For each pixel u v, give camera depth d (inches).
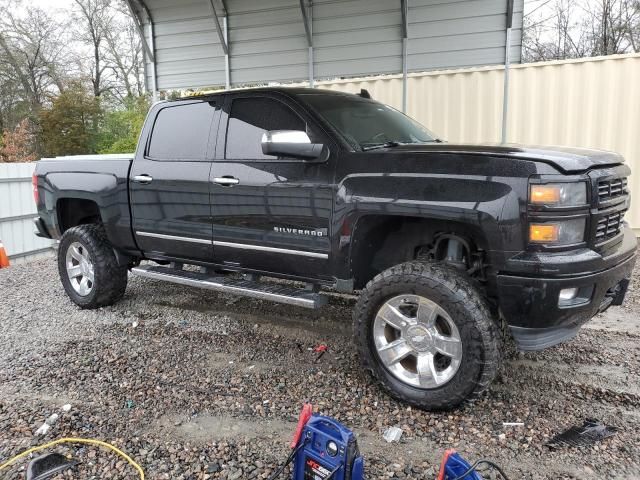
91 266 199.5
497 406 124.9
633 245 131.1
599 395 129.6
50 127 935.7
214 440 112.5
